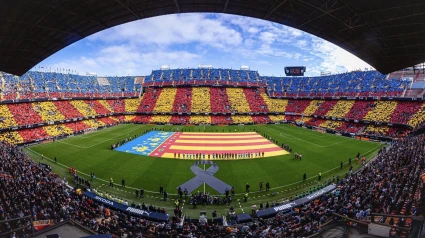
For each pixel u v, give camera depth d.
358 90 93.56
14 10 13.89
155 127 91.31
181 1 17.75
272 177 41.03
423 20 14.73
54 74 99.44
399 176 29.55
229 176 41.41
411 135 58.62
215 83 119.62
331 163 48.34
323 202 28.28
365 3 14.57
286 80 127.38
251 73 131.88
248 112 106.62
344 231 11.38
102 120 95.38
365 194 26.72
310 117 100.31
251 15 20.14
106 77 124.12
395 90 82.69
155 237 20.38
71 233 14.60
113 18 17.91
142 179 39.81
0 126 62.75
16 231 13.96
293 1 16.86
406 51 18.91
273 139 70.19
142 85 121.81
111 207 29.25
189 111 104.38
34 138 65.50
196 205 31.81
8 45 17.23
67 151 55.97
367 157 51.91
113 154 53.84
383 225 10.59
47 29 16.39
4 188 26.25
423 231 7.94
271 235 20.47
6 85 75.94
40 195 27.45
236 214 29.16
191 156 52.69
